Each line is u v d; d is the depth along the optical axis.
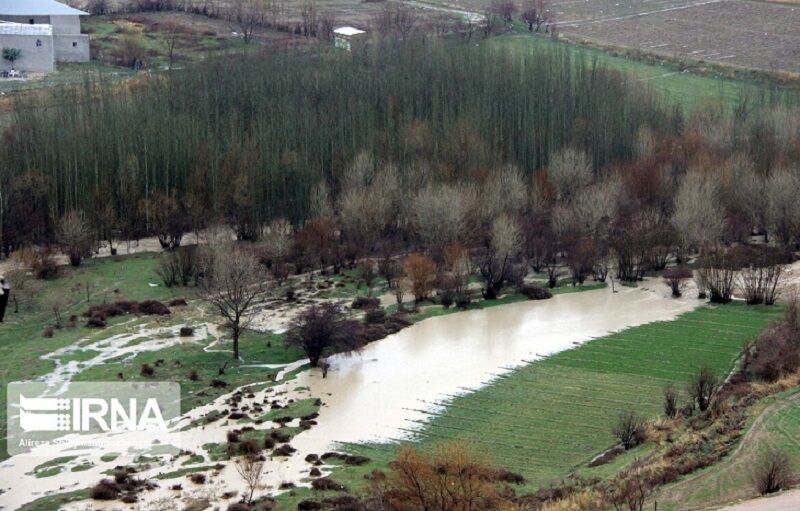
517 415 198.38
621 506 156.00
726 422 184.38
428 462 166.75
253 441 185.50
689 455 173.00
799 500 154.25
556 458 180.88
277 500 165.88
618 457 178.50
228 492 169.38
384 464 178.38
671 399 195.75
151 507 165.38
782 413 185.50
